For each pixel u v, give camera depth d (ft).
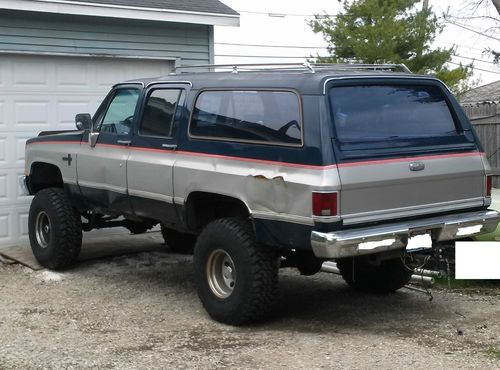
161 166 21.71
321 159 17.38
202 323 20.30
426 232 19.01
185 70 31.65
